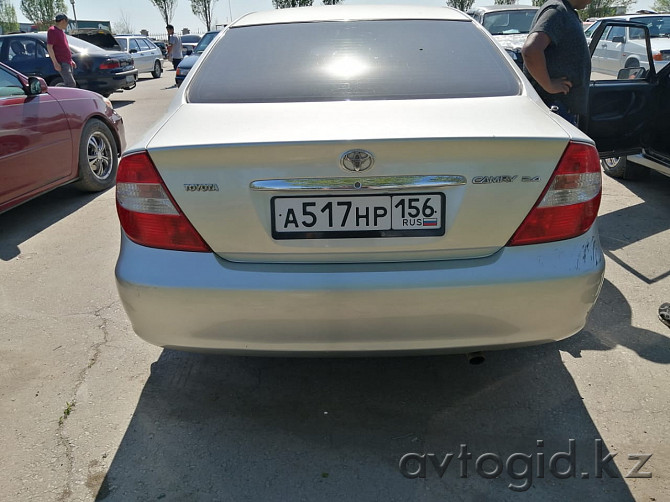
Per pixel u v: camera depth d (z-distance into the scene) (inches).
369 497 75.7
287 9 116.3
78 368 103.6
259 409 92.8
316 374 101.4
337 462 81.7
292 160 71.4
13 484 77.9
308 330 74.9
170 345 79.4
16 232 170.9
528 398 94.0
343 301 73.0
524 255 74.4
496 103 83.9
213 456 83.0
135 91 565.9
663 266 140.6
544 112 83.3
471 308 73.7
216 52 100.6
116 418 90.7
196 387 98.3
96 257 151.7
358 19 106.0
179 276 74.6
